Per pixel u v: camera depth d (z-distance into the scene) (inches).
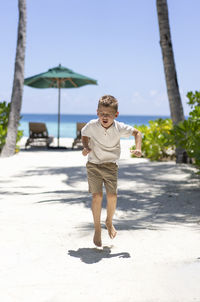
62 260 134.8
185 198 252.4
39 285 111.3
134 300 100.7
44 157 519.5
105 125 142.0
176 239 161.9
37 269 125.3
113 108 139.6
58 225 185.0
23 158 507.8
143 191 280.1
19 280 115.4
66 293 105.4
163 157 494.6
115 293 105.3
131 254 141.9
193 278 115.9
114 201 151.8
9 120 551.5
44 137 677.9
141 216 208.5
